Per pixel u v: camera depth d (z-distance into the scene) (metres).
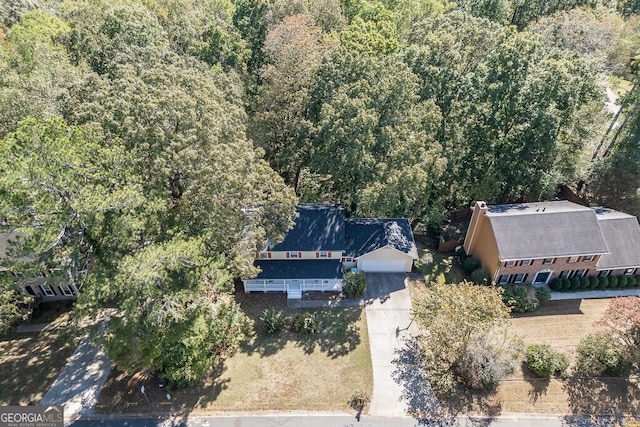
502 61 38.09
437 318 28.86
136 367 25.56
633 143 40.53
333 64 38.41
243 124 35.88
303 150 39.50
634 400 28.34
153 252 22.84
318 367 29.61
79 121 28.42
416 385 28.64
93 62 40.31
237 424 26.14
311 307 34.09
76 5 49.50
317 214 36.38
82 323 31.14
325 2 53.59
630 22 64.81
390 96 36.19
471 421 26.77
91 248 24.23
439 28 45.28
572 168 43.94
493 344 29.89
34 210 21.86
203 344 27.64
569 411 27.62
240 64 46.62
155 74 30.42
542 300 35.22
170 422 26.05
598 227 35.88
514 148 41.16
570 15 58.38
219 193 26.61
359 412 27.00
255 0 51.44
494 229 35.19
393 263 37.12
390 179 33.69
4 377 27.95
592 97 40.47
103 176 23.97
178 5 51.06
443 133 41.28
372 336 31.86
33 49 36.62
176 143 26.19
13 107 30.62
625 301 30.11
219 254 28.78
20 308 30.64
